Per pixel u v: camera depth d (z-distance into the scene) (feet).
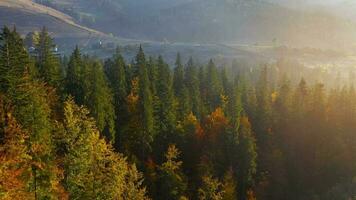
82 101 211.00
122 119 239.91
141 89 245.86
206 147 249.14
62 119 175.11
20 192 93.04
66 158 119.75
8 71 146.30
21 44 163.32
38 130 136.67
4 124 115.03
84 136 121.29
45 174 109.81
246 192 248.93
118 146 227.40
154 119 240.94
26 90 141.59
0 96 134.62
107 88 230.48
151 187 205.77
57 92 206.80
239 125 261.44
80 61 252.01
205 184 205.67
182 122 257.75
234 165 251.80
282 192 266.98
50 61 212.23
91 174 119.65
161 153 236.84
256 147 262.67
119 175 124.47
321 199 267.59
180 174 214.48
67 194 112.98
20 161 98.78
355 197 255.29
